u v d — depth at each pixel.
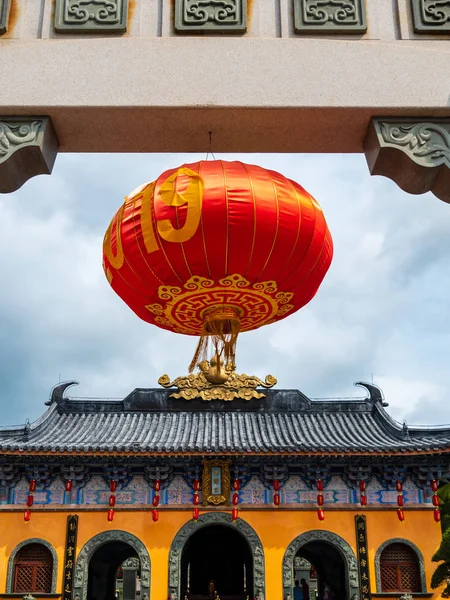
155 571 24.05
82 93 6.31
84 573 24.02
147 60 6.43
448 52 6.53
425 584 23.91
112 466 25.00
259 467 25.33
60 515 24.67
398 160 6.50
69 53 6.42
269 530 24.61
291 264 7.25
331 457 24.31
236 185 6.98
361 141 6.80
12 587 23.72
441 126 6.42
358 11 6.68
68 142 6.76
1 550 24.14
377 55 6.50
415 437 26.80
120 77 6.36
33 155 6.43
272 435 27.06
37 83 6.31
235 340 7.88
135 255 7.07
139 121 6.49
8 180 6.52
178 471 25.48
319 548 26.64
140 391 29.50
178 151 6.99
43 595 23.56
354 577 24.05
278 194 7.10
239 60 6.45
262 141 6.82
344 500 25.14
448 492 20.94
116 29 6.54
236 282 7.27
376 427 27.88
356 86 6.39
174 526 24.64
